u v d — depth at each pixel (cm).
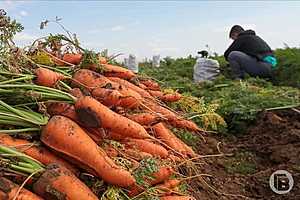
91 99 78
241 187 116
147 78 132
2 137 71
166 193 81
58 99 80
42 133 73
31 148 72
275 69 333
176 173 83
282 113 187
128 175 73
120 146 81
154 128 101
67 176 67
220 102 185
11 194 62
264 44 313
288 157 137
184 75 360
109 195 72
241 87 213
